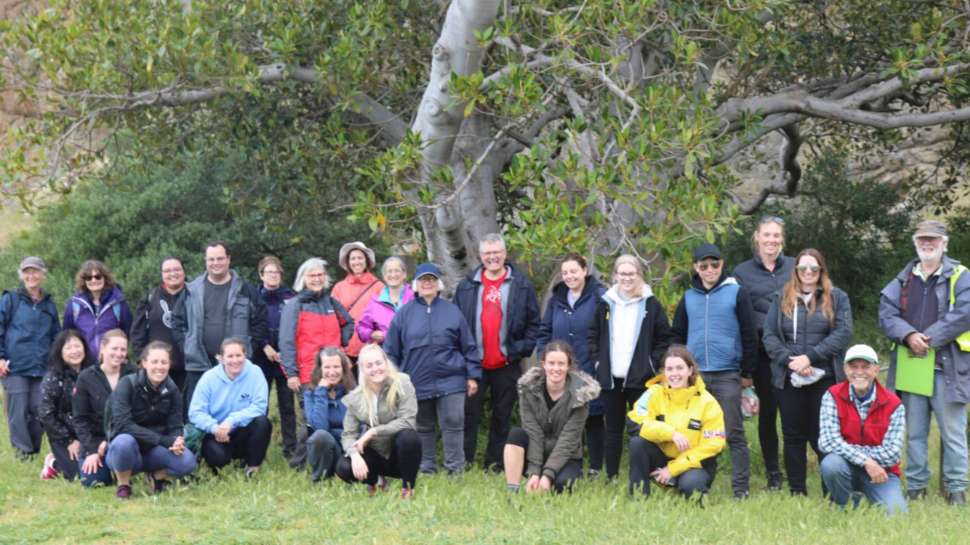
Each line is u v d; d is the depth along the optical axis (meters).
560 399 7.61
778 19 11.00
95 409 7.98
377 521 6.84
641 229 8.43
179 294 8.88
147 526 6.80
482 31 8.71
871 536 6.49
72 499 7.60
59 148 10.06
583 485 7.79
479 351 8.57
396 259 8.96
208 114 11.95
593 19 9.05
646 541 6.39
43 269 9.18
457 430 8.39
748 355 7.71
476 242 10.55
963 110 10.73
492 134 10.97
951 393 7.59
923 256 7.66
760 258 8.03
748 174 19.25
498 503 7.25
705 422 7.42
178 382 8.87
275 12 10.26
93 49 9.81
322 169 12.14
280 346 8.76
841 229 15.84
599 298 8.23
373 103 10.91
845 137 15.89
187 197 16.72
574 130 8.31
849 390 7.23
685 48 9.16
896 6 11.48
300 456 8.48
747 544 6.27
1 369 9.02
